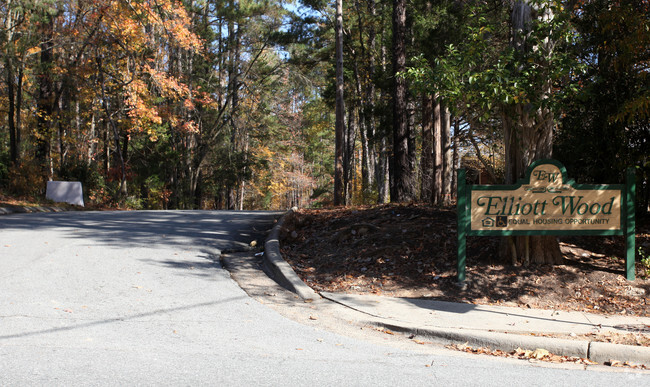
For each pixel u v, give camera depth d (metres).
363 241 9.64
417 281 7.91
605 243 8.98
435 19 18.20
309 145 60.88
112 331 5.42
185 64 36.69
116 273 7.94
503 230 7.82
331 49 31.20
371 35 29.84
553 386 4.35
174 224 13.58
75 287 7.06
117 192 30.27
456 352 5.37
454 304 7.00
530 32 8.09
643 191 10.13
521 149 8.15
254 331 5.72
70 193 22.30
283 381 4.25
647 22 9.04
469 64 8.41
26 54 26.77
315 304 7.02
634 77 9.58
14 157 25.33
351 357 4.98
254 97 39.69
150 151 37.06
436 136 15.65
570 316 6.50
